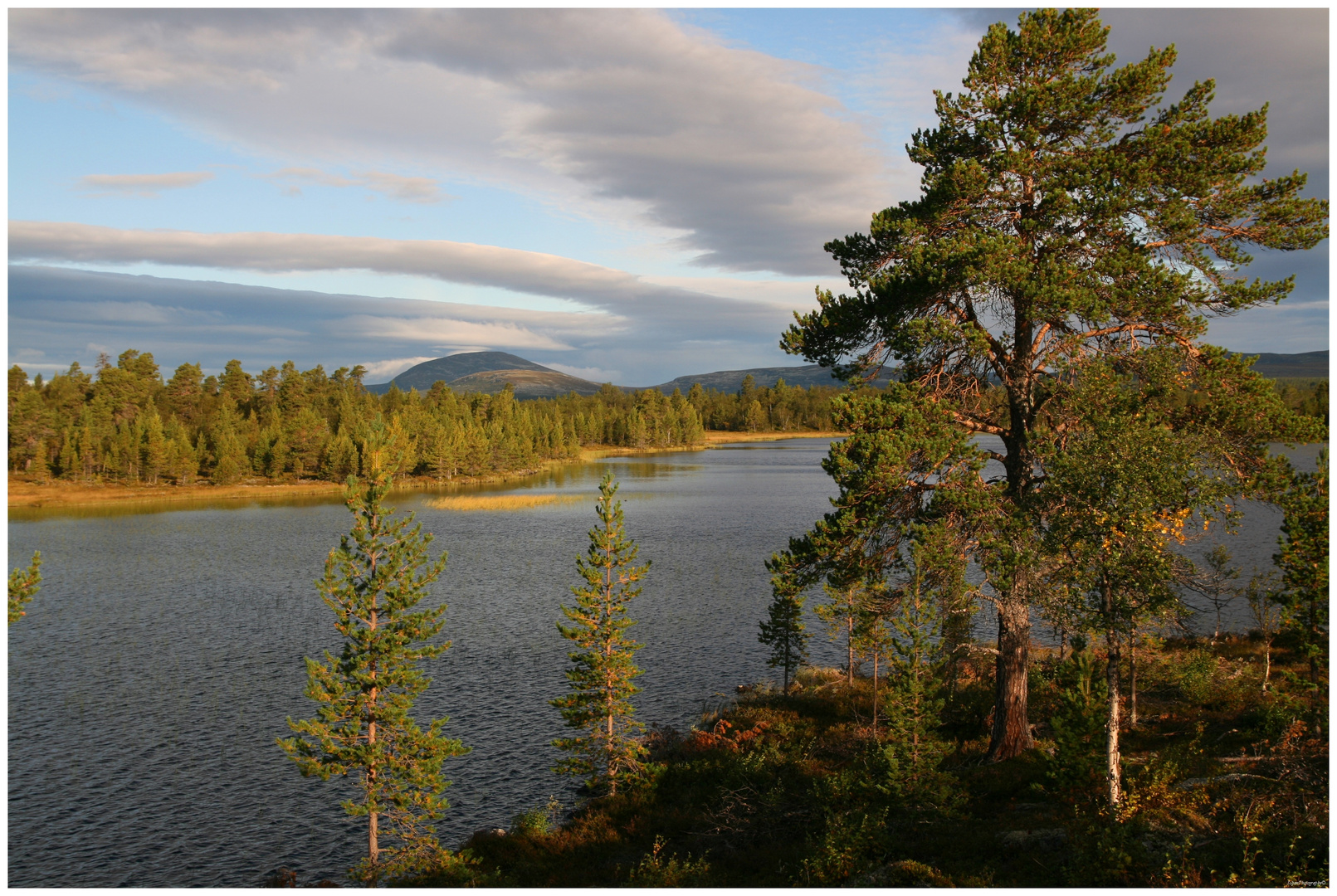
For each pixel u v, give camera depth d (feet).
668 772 97.45
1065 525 59.11
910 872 56.29
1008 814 66.28
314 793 105.60
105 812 99.96
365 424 550.36
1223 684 98.58
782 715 112.98
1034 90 72.74
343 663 89.86
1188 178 68.33
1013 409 78.79
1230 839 52.29
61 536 315.78
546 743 117.91
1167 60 73.36
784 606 127.54
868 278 80.59
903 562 80.33
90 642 171.32
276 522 355.56
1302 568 87.15
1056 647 127.44
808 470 597.11
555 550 277.23
